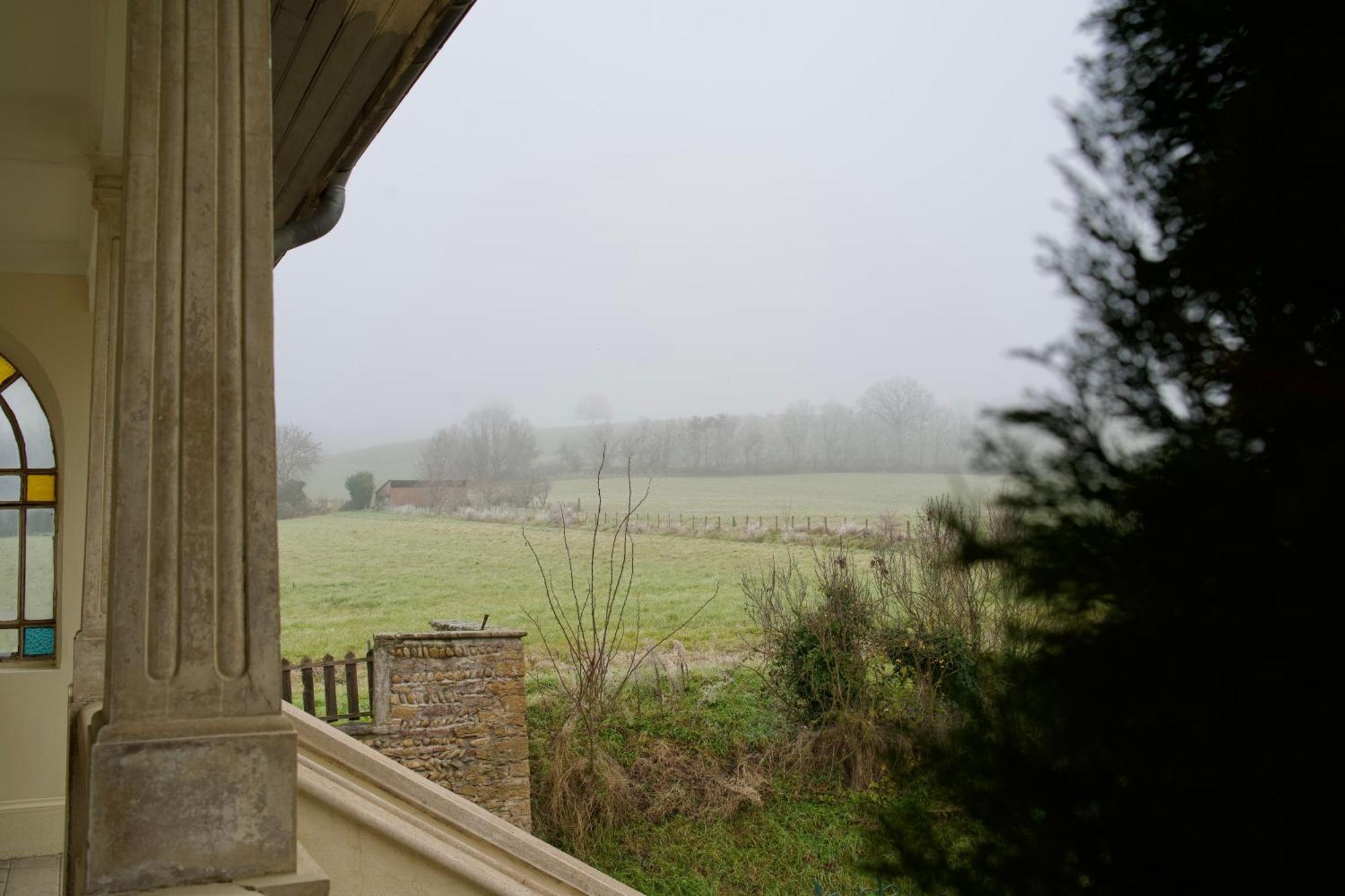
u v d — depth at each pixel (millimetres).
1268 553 1251
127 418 1698
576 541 25203
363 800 2572
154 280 1732
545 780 11375
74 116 4734
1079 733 1401
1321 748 1178
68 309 7102
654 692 12734
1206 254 1370
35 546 7266
